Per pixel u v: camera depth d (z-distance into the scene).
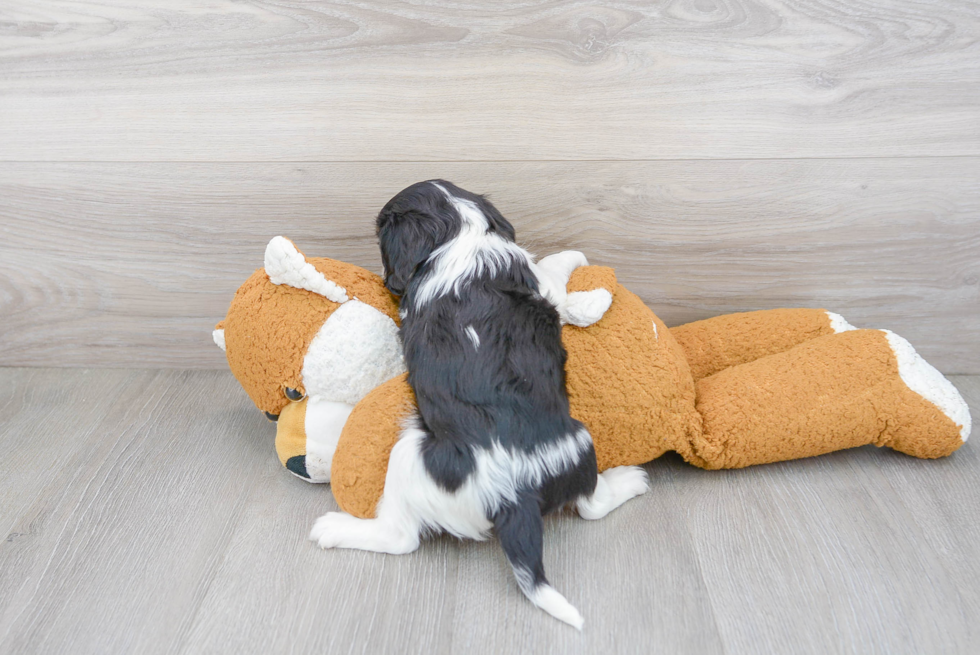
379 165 1.72
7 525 1.40
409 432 1.27
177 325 1.93
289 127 1.69
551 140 1.68
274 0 1.58
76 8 1.61
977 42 1.57
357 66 1.63
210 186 1.75
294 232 1.79
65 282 1.88
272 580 1.25
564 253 1.59
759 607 1.17
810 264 1.79
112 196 1.77
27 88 1.68
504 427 1.22
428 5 1.57
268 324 1.40
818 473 1.51
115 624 1.17
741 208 1.73
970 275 1.77
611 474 1.46
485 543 1.33
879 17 1.56
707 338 1.68
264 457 1.61
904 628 1.13
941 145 1.65
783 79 1.62
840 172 1.69
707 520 1.37
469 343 1.27
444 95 1.65
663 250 1.78
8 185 1.77
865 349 1.51
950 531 1.33
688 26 1.58
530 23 1.58
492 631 1.14
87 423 1.74
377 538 1.29
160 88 1.67
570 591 1.21
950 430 1.46
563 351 1.36
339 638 1.13
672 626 1.14
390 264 1.38
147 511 1.44
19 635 1.15
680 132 1.67
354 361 1.40
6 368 1.98
